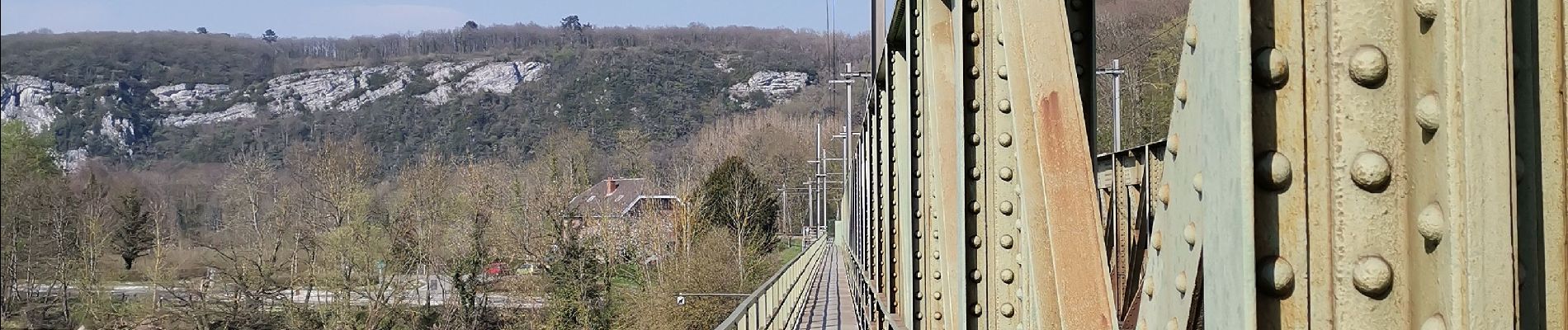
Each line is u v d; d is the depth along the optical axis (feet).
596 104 529.86
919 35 16.43
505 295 112.78
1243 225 3.61
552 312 109.29
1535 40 3.89
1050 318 7.50
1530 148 3.88
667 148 440.86
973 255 10.26
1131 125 41.57
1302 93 3.82
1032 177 7.84
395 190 111.65
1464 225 3.43
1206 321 4.05
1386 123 3.72
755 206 165.99
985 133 10.23
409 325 103.45
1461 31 3.46
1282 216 3.84
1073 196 7.31
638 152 248.93
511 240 112.78
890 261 24.91
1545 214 3.89
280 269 82.48
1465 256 3.42
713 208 154.71
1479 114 3.43
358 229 97.19
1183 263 4.33
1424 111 3.59
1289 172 3.82
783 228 284.61
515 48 555.69
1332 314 3.78
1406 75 3.70
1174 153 4.49
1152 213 18.16
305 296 86.99
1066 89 7.43
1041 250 7.65
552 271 111.14
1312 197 3.82
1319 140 3.81
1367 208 3.72
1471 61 3.44
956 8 10.49
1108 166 23.66
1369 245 3.72
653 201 140.56
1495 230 3.42
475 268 111.55
